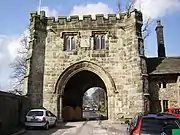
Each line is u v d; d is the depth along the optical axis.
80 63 27.52
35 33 27.73
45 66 27.61
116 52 27.39
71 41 28.36
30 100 25.95
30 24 28.58
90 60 27.47
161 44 32.56
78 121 30.41
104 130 19.80
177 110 23.84
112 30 27.91
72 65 27.50
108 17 28.17
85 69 27.47
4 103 17.83
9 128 18.89
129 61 26.69
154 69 27.53
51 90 27.12
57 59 27.73
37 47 27.59
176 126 8.94
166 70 26.95
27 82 26.16
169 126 8.94
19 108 22.14
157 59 29.83
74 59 27.64
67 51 27.84
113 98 26.44
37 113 21.45
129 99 25.95
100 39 28.12
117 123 25.27
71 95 34.12
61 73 27.42
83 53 27.69
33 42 27.41
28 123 21.03
